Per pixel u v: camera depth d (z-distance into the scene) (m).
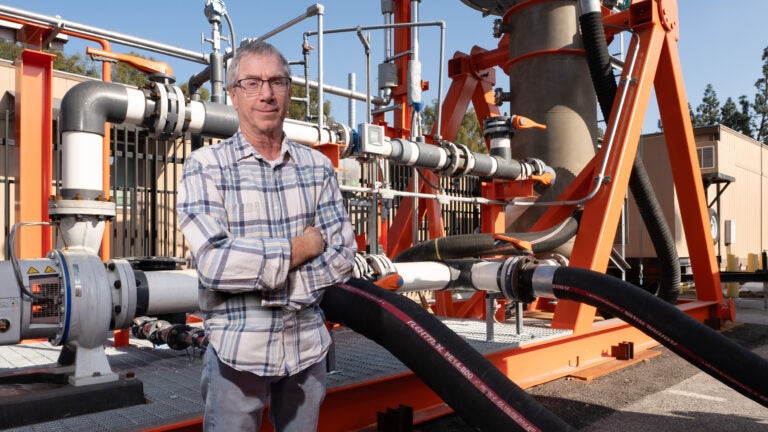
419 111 5.23
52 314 2.55
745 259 13.89
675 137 6.64
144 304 2.87
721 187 12.86
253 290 1.50
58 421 2.35
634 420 3.61
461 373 2.06
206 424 1.63
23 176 4.70
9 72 8.31
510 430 1.92
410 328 2.21
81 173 3.02
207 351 1.66
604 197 5.31
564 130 6.40
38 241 4.73
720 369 2.80
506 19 6.80
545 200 6.41
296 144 1.78
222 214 1.57
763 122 56.38
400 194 4.90
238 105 1.66
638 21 6.02
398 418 3.10
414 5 5.61
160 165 8.69
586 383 4.40
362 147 4.47
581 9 5.69
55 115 7.36
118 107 3.31
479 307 5.97
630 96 5.66
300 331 1.64
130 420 2.37
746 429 3.49
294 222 1.66
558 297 3.85
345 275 1.69
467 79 7.05
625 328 5.45
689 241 7.12
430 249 4.86
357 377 3.15
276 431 1.75
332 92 6.45
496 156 5.70
